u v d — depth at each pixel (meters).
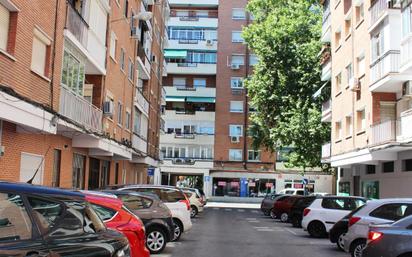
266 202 32.72
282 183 59.34
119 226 8.85
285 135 36.44
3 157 14.23
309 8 41.09
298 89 38.31
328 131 35.75
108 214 8.94
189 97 62.94
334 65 33.06
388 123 22.25
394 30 22.42
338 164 30.38
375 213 12.41
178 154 61.72
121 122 29.12
